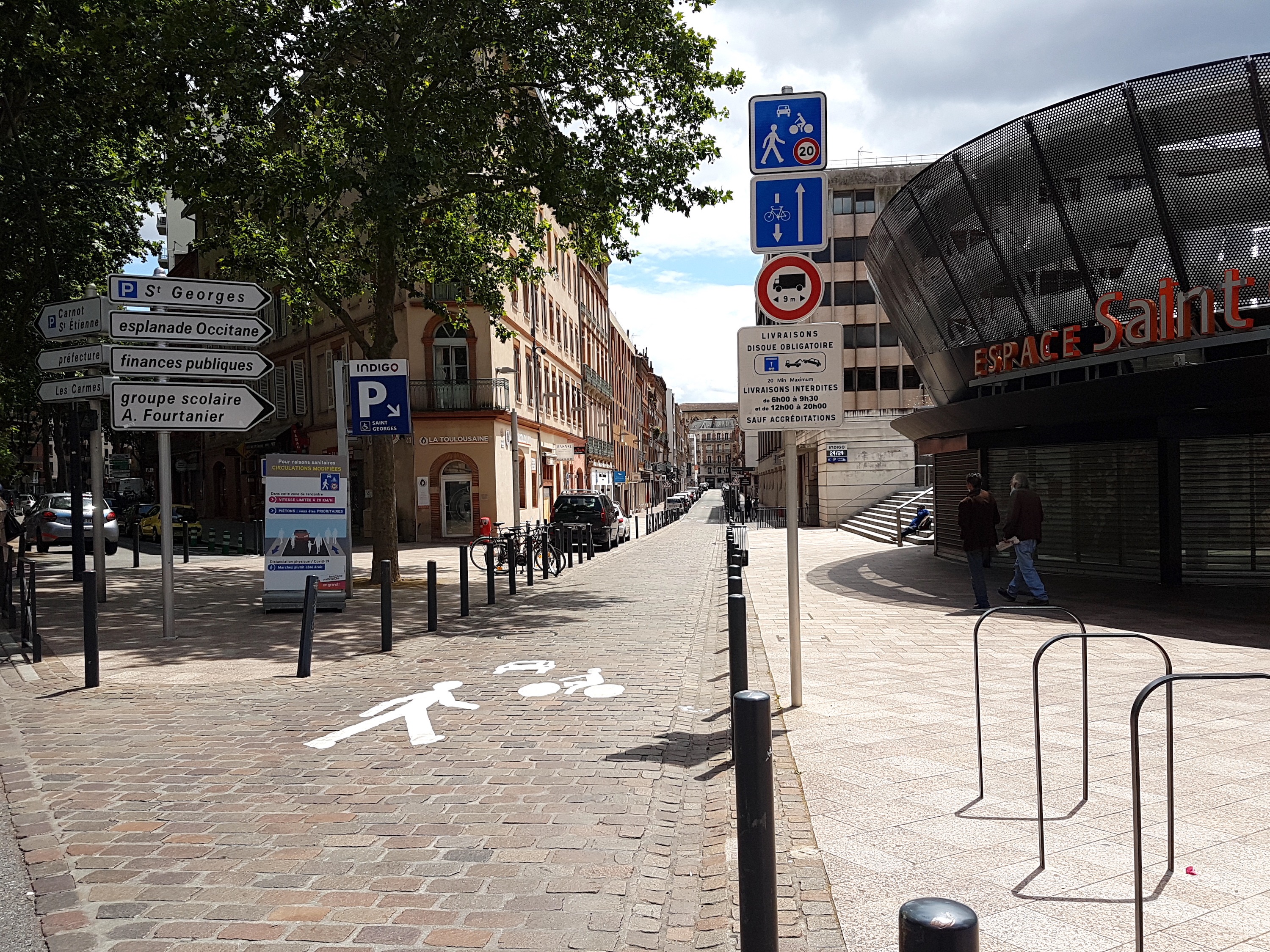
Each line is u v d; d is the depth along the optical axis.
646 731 6.21
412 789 4.93
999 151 15.10
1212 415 13.39
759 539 32.19
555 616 12.48
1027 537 12.31
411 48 14.54
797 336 6.53
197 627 11.43
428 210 17.44
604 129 15.26
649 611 13.02
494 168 16.42
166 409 10.39
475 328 31.20
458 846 4.10
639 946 3.15
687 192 15.66
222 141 15.41
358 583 17.05
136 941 3.21
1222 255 12.68
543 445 38.72
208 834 4.27
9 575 11.37
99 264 19.23
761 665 8.48
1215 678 2.67
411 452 18.31
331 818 4.48
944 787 4.73
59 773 5.29
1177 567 13.98
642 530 42.66
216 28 13.24
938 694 6.98
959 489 19.67
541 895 3.57
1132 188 13.44
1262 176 12.27
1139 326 13.16
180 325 10.48
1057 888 3.46
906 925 1.60
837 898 3.42
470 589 16.25
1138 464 14.77
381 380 14.85
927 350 19.25
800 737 5.76
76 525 16.92
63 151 17.06
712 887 3.64
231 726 6.41
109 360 11.06
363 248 19.47
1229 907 3.27
